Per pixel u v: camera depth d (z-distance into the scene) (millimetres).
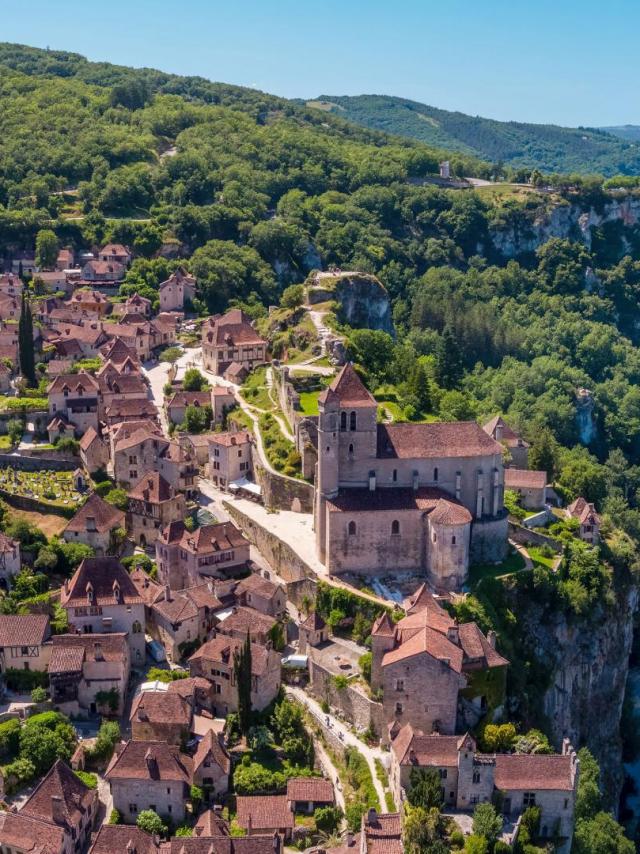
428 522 198125
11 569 197750
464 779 157375
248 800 161250
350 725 178000
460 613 189750
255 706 178875
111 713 176500
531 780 157750
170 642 189875
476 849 147750
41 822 148125
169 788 158875
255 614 193375
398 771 158750
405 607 189875
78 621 186625
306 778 166875
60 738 167625
